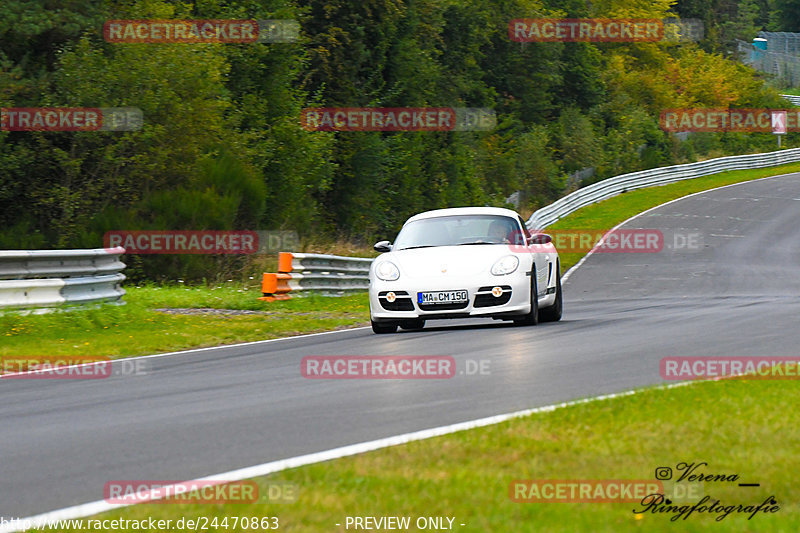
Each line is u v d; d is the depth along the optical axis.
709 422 20.89
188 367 35.34
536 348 35.31
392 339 40.97
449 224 47.47
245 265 86.06
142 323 50.38
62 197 86.94
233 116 101.88
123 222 81.06
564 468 17.25
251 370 33.38
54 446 21.53
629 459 17.84
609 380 27.48
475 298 43.03
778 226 138.88
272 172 109.50
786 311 47.62
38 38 96.56
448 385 27.56
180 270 81.06
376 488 16.00
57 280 51.00
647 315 49.19
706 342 35.66
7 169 86.75
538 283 45.41
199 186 90.19
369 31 145.50
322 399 26.16
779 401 23.33
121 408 26.42
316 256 71.00
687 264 99.00
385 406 24.58
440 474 16.86
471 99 195.12
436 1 164.25
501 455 18.28
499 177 182.00
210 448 20.44
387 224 143.25
